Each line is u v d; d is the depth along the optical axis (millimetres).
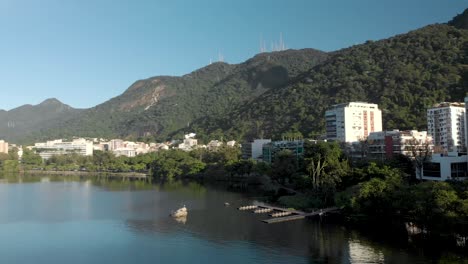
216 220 170875
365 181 168125
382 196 144500
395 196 139125
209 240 139500
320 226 151500
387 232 139875
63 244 138875
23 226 166125
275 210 187000
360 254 117062
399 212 142375
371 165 182750
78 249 132750
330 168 194500
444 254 113688
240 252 125125
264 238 138875
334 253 119250
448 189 125625
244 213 185375
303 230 146875
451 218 114688
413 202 130250
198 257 121875
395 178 158500
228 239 139750
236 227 156875
